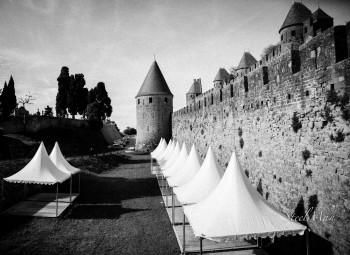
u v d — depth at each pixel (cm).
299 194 1015
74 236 1059
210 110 2311
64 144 3475
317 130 912
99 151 3956
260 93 1353
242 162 1594
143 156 4169
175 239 1041
